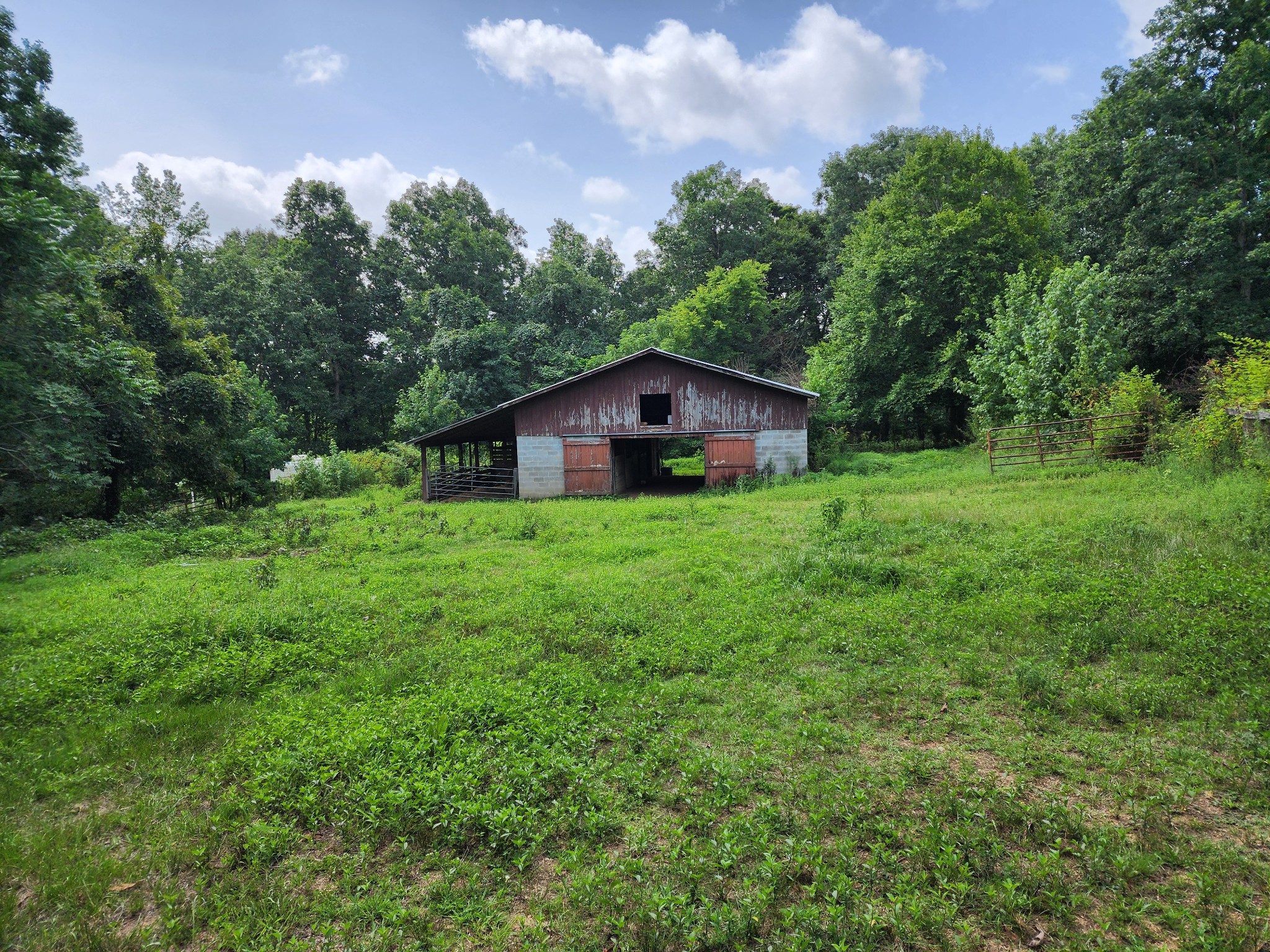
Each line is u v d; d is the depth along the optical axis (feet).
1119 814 11.85
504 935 9.87
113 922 10.58
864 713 16.42
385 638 24.04
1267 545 26.66
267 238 170.40
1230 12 83.82
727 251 177.37
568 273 171.94
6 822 13.38
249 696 19.53
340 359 160.04
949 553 30.73
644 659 20.53
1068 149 96.17
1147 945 9.07
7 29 63.82
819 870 10.40
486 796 12.91
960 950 9.03
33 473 53.98
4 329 45.93
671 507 58.34
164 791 14.33
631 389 79.46
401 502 82.38
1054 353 69.46
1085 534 31.58
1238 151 82.53
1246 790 12.21
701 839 11.70
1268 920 9.22
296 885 11.24
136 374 68.54
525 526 48.55
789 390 75.00
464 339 134.10
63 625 27.17
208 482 83.05
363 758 14.75
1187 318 80.28
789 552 33.47
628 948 9.43
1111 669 17.79
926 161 100.63
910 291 98.17
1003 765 13.76
